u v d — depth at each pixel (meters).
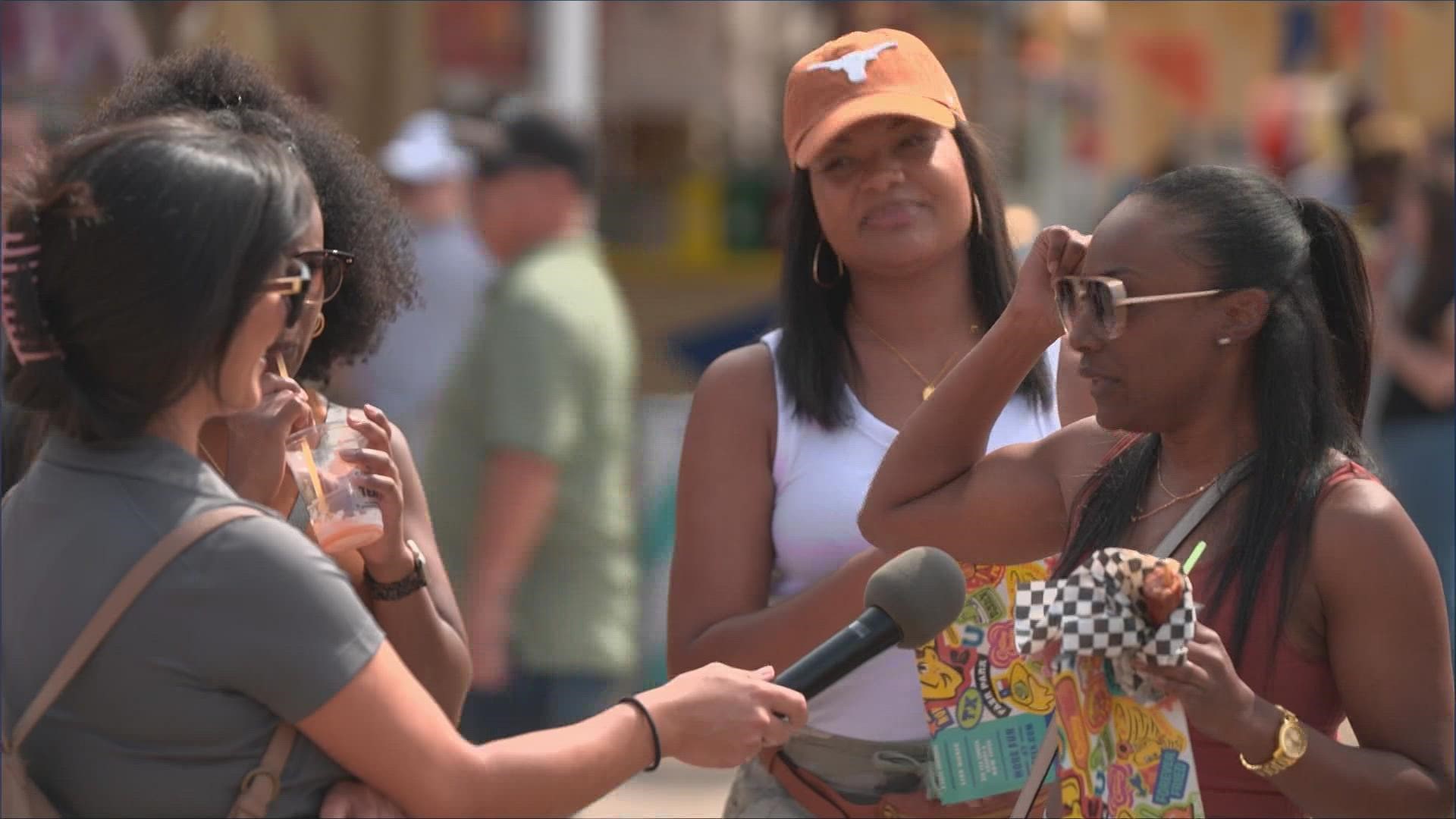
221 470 5.18
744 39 18.50
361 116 16.27
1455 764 4.40
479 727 9.75
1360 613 4.39
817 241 6.42
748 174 20.78
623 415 9.96
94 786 4.12
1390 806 4.30
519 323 9.62
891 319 6.38
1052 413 6.14
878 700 6.03
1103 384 4.67
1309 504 4.46
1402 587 4.37
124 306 4.05
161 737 4.06
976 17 18.19
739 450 6.31
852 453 6.20
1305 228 4.77
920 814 5.99
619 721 4.47
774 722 4.58
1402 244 14.10
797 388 6.25
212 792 4.10
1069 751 4.39
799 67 6.43
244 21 15.37
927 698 5.75
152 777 4.09
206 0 15.33
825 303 6.43
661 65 18.06
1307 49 18.38
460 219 12.45
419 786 4.17
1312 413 4.59
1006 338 5.16
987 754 5.72
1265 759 4.26
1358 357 4.86
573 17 16.53
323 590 4.10
